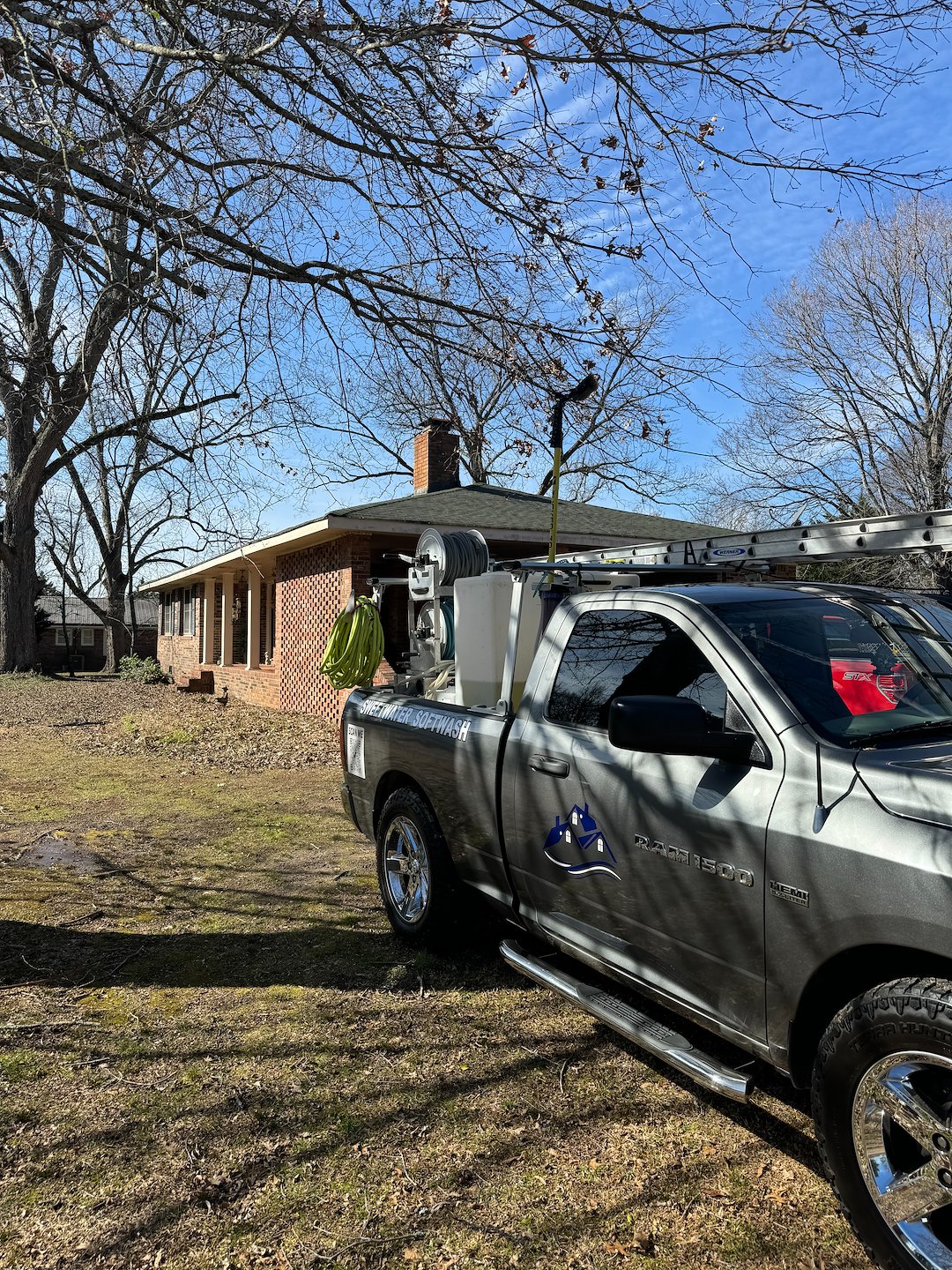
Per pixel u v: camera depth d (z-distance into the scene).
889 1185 2.21
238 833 7.29
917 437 26.16
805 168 4.26
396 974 4.40
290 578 16.08
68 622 49.84
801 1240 2.51
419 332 5.17
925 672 2.94
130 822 7.68
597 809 3.17
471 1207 2.66
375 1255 2.47
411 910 4.74
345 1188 2.76
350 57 4.28
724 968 2.67
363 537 13.24
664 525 16.17
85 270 4.65
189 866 6.31
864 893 2.21
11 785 9.44
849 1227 2.52
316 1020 3.90
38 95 3.89
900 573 16.17
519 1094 3.29
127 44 4.20
